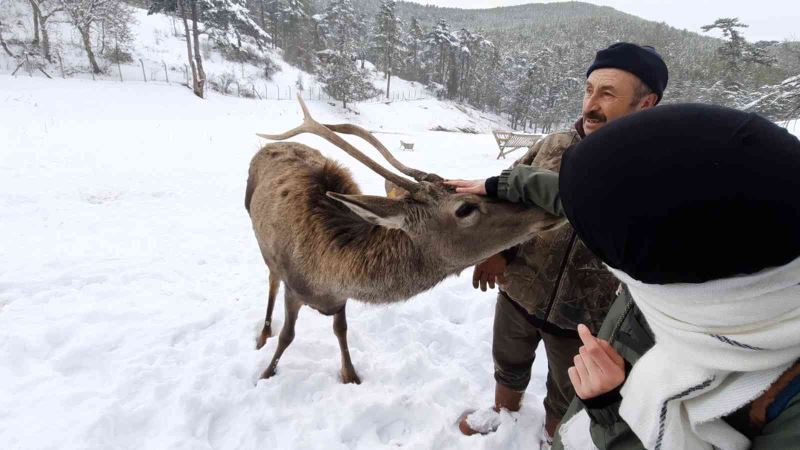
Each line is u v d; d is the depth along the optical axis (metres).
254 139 18.48
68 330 3.87
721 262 0.71
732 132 0.72
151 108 25.77
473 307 4.62
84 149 12.69
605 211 0.83
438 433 2.97
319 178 3.01
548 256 2.38
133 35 40.97
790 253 0.67
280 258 3.16
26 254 5.48
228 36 46.69
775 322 0.72
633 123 0.84
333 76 45.91
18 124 16.39
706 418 0.83
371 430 3.07
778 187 0.66
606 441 1.13
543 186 2.05
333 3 71.00
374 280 2.70
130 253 5.76
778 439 0.75
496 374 3.08
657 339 0.96
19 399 3.11
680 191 0.71
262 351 3.73
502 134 18.11
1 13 37.19
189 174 10.76
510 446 2.98
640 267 0.81
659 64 2.12
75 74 32.81
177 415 3.02
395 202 2.45
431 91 73.06
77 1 33.34
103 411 2.95
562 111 70.56
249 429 2.99
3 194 7.58
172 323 4.11
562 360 2.56
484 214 2.36
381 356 3.86
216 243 6.30
